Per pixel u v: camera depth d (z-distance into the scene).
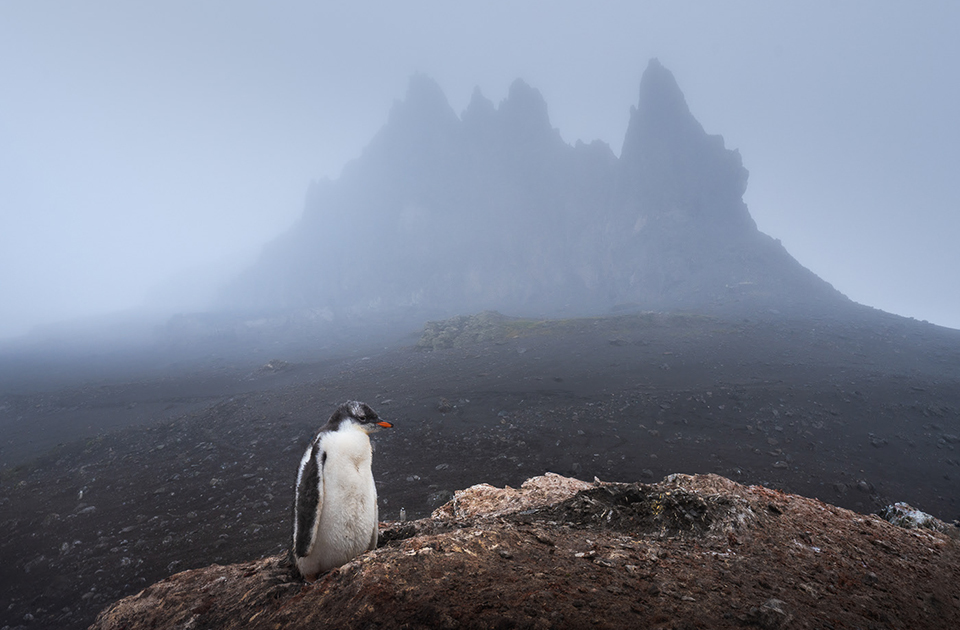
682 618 2.60
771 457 16.78
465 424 19.81
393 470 15.32
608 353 31.77
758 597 3.12
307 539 3.16
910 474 16.08
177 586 3.82
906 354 30.11
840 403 21.59
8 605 9.23
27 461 19.78
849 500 14.15
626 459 16.09
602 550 3.65
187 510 13.15
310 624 2.56
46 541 11.82
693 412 20.73
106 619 3.50
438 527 4.32
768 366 27.33
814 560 4.00
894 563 4.24
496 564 3.16
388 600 2.57
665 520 4.41
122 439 21.45
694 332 37.16
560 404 22.02
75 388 36.91
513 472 14.92
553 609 2.51
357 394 25.73
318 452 3.30
